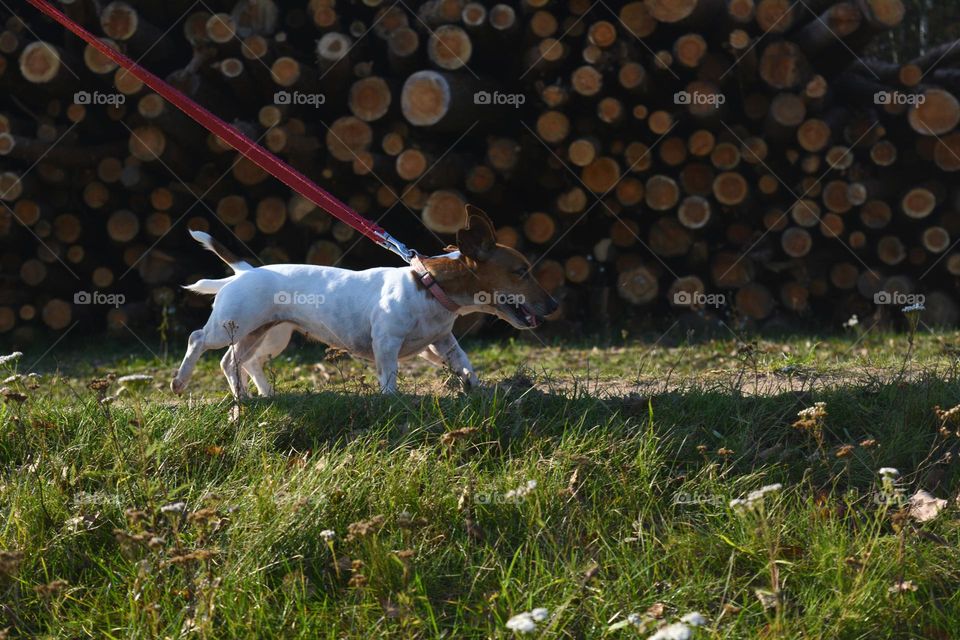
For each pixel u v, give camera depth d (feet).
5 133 41.14
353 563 15.03
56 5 40.91
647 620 13.50
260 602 14.98
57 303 45.60
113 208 44.75
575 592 15.01
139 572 15.23
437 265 23.38
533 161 42.42
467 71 39.58
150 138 40.88
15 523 16.84
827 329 43.96
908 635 14.44
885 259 43.78
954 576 15.47
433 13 39.37
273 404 21.29
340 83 40.01
